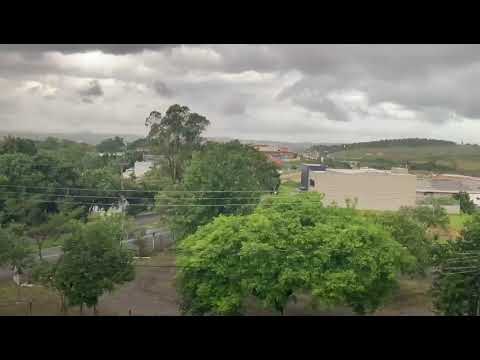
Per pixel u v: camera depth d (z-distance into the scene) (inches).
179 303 1149.7
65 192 1934.1
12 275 1462.8
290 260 1002.1
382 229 1130.7
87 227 1144.8
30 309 1151.0
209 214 1648.6
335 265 1023.6
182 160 2549.2
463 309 1033.5
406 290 1441.9
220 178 1692.9
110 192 2130.9
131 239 1941.4
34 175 1835.6
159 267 1647.4
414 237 1401.3
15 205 1658.5
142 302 1309.1
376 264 1016.9
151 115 2566.4
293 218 1095.6
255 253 989.2
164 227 2129.7
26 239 1434.5
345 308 1279.5
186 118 2576.3
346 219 1135.6
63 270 1058.7
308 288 1047.6
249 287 987.3
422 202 2237.9
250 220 1080.8
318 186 2242.9
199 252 1027.9
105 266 1082.1
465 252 1078.4
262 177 2231.8
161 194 1792.6
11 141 2133.4
